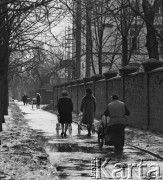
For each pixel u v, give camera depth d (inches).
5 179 318.3
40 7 403.2
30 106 2679.6
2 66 758.5
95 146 564.4
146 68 791.1
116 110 502.6
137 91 866.1
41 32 496.1
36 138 668.1
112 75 1125.1
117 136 501.0
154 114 765.3
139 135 690.2
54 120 1175.0
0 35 550.9
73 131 818.2
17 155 448.5
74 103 1715.1
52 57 682.2
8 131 752.3
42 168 373.4
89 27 1316.4
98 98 1259.8
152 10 954.7
